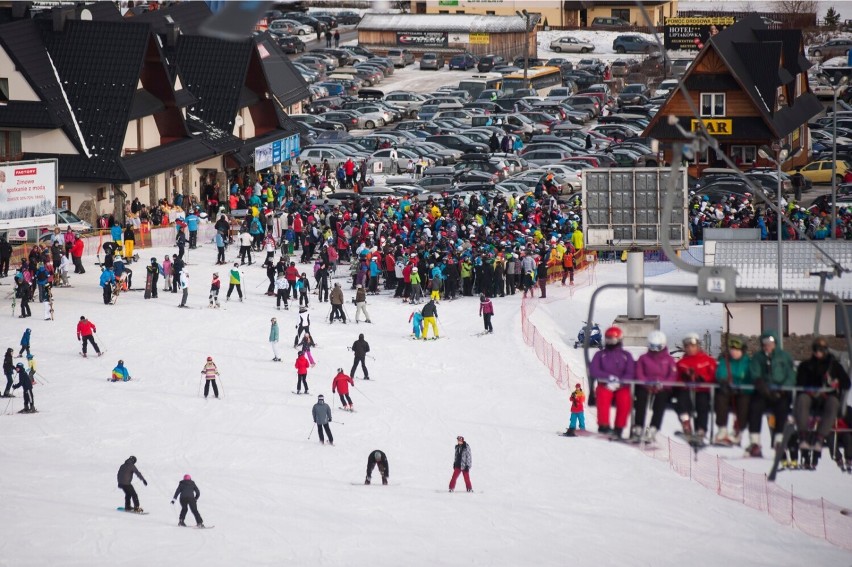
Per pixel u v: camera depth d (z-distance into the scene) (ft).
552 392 208.33
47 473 170.60
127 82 312.09
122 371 209.87
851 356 78.95
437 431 190.19
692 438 80.48
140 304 254.27
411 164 376.48
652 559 145.48
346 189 352.90
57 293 259.80
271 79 420.77
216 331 238.07
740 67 359.66
